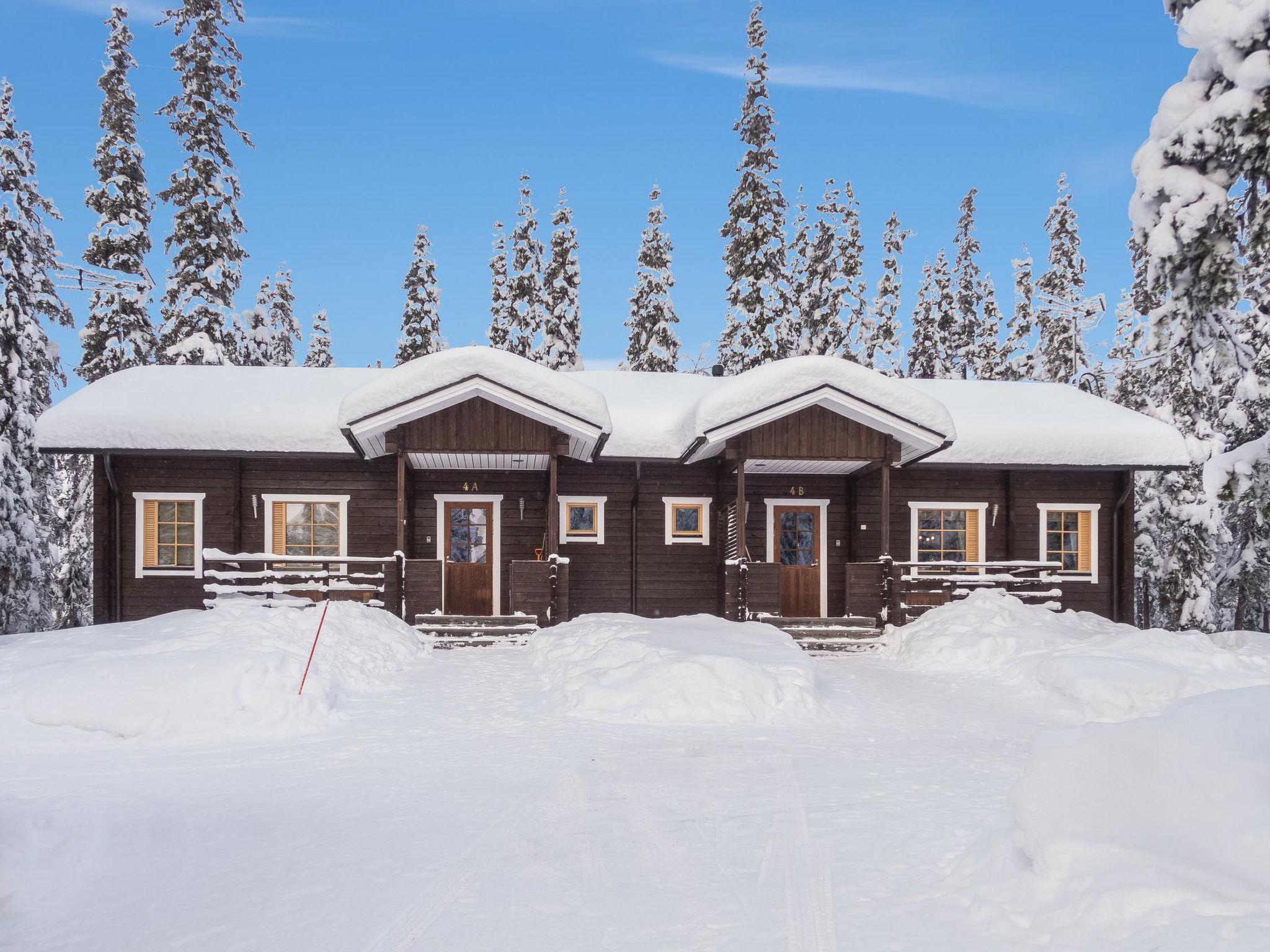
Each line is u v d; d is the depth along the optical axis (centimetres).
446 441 1675
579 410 1644
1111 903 462
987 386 2266
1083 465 1944
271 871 606
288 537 1897
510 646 1630
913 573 1958
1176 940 419
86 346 2923
